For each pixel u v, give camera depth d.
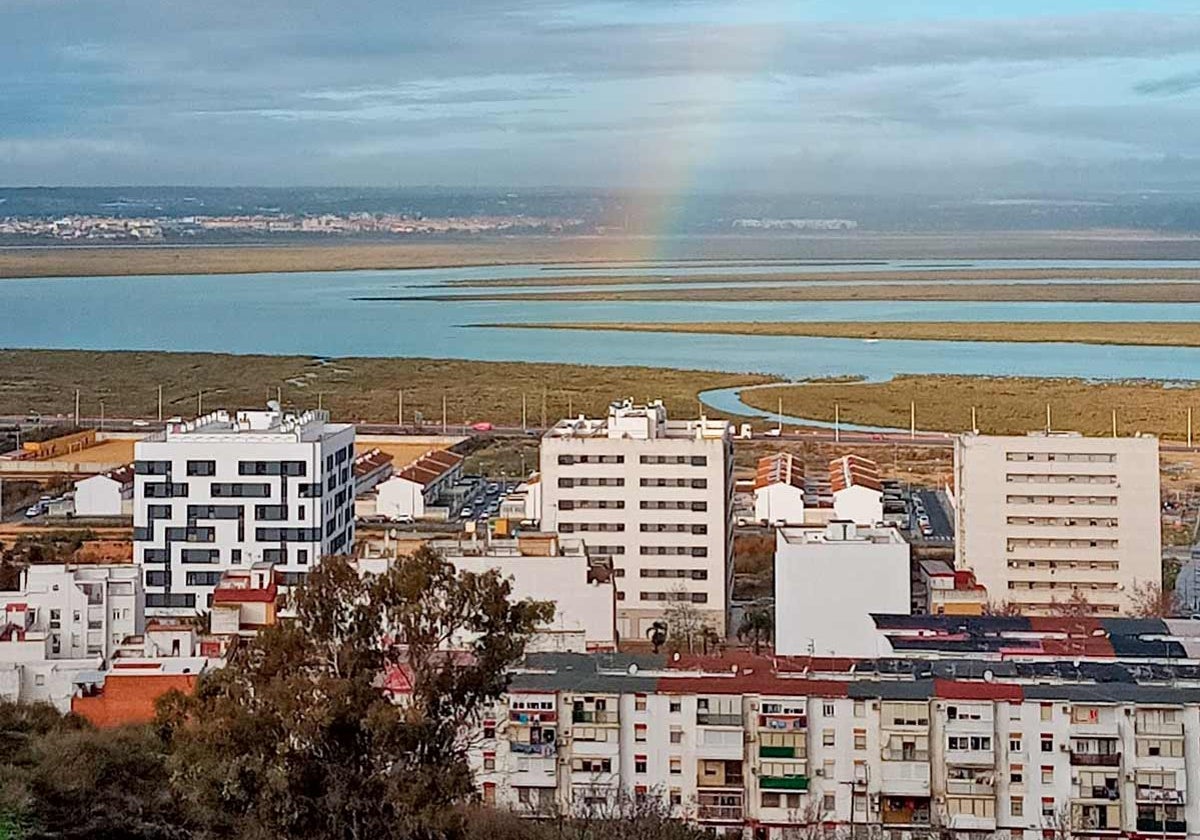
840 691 142.75
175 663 165.88
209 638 186.75
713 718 143.25
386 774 96.50
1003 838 140.12
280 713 95.88
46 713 144.38
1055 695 141.00
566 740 144.12
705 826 142.25
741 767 143.38
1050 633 172.50
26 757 117.56
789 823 142.25
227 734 95.88
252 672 99.81
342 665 99.50
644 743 143.88
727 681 145.38
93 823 107.19
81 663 172.00
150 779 115.00
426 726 97.50
